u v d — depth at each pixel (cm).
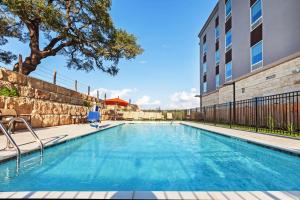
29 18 1555
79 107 1798
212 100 2548
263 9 1445
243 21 1750
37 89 1200
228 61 2098
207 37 2864
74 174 441
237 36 1856
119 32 1958
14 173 438
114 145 840
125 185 381
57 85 1473
